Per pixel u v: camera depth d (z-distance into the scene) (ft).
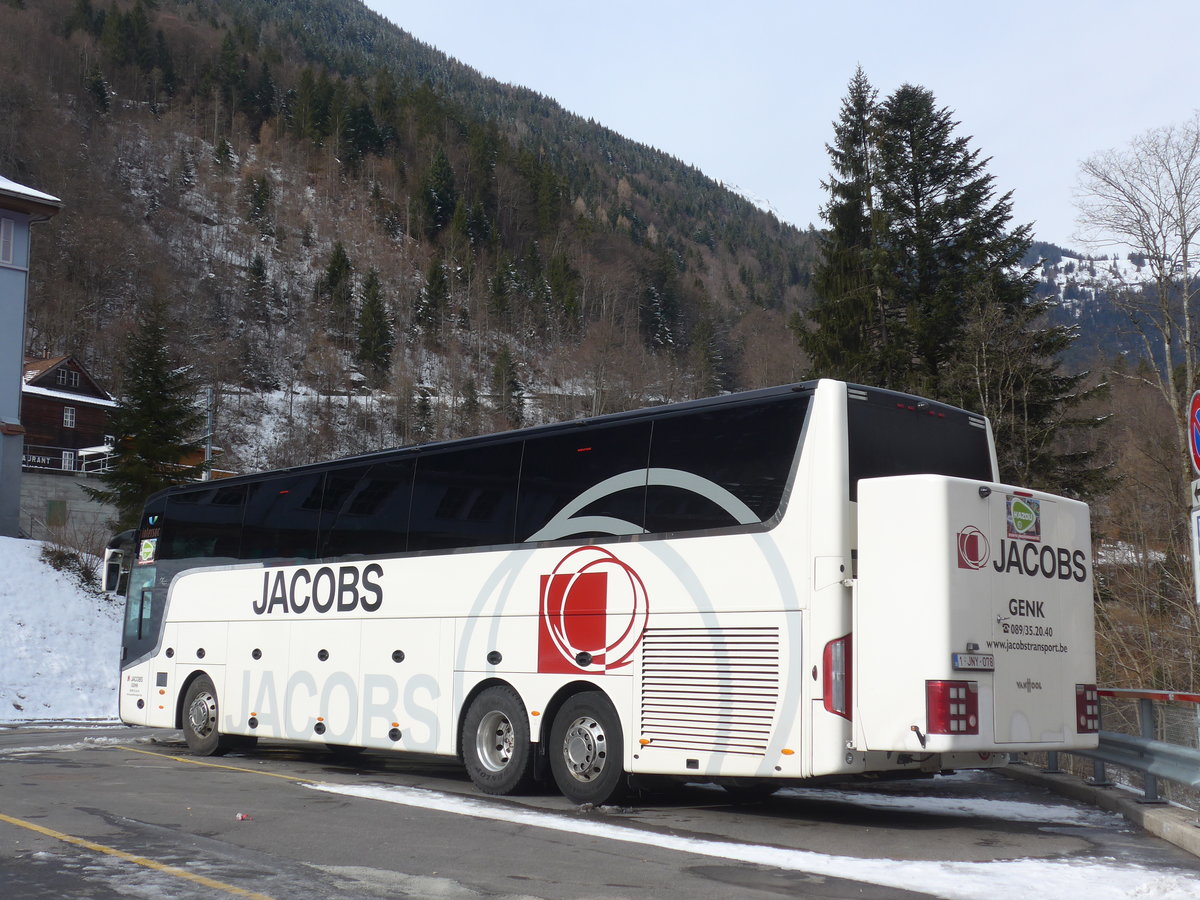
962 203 123.24
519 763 39.09
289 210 543.80
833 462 32.24
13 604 108.78
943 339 117.70
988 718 31.01
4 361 141.59
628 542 36.86
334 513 49.55
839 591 31.50
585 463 39.04
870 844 30.32
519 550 40.60
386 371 399.24
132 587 61.82
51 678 99.45
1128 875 25.82
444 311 459.32
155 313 153.48
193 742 55.16
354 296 476.13
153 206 479.82
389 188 603.26
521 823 32.86
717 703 33.47
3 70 435.53
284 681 50.21
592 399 342.23
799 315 137.18
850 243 135.23
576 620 38.01
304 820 33.01
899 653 30.66
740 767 32.58
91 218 414.41
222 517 56.39
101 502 135.03
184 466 137.69
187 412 136.05
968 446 36.50
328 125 636.48
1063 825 34.27
